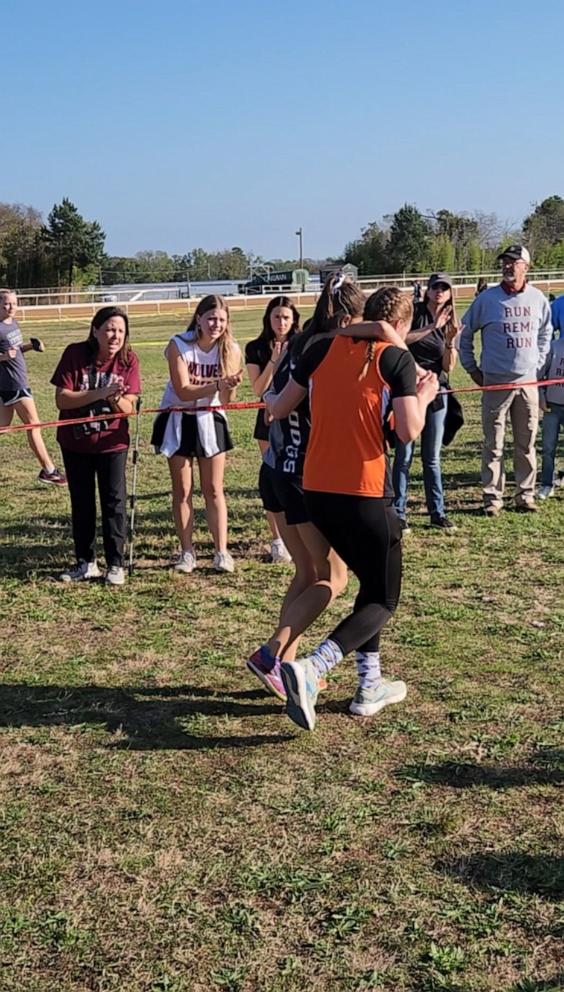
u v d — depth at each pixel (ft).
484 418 25.77
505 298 25.25
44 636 17.79
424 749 13.07
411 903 9.92
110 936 9.55
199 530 25.05
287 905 9.96
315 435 12.92
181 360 20.29
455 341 24.16
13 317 30.25
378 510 12.81
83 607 19.35
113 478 20.52
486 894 10.02
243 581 20.86
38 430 30.78
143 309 161.07
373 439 12.66
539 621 17.89
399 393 12.37
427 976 8.93
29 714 14.43
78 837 11.21
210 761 12.92
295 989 8.83
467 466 32.68
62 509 27.91
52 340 96.22
